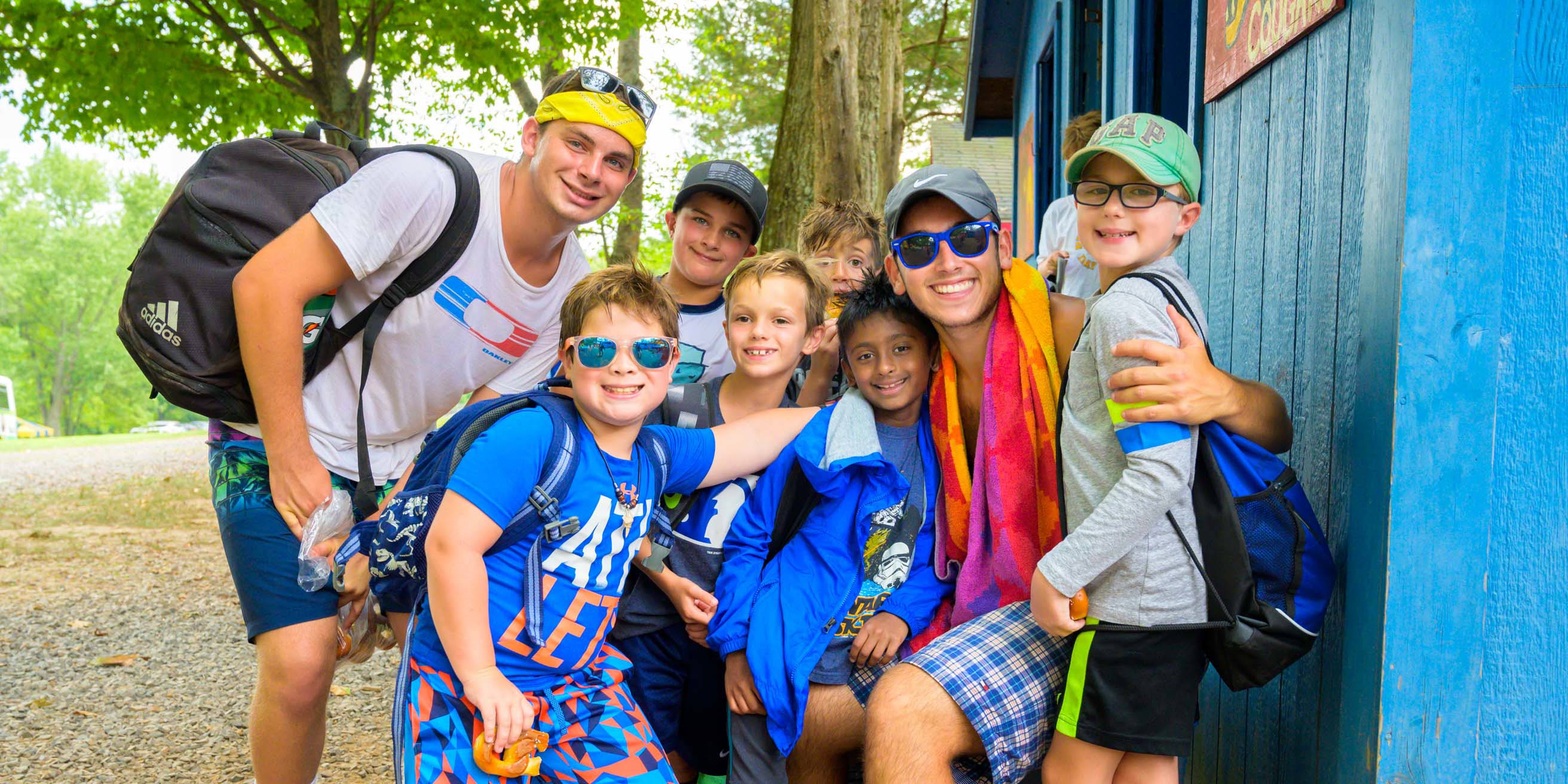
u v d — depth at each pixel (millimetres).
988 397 2303
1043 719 2123
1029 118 8562
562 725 2066
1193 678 1942
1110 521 1852
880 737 2084
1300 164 2236
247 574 2465
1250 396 1914
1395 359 1722
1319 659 2055
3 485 14133
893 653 2381
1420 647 1745
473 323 2570
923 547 2465
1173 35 3842
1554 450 1721
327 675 2527
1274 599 1893
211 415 2447
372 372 2590
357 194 2326
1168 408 1816
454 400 2723
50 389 59969
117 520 9625
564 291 2738
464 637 1950
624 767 2090
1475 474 1723
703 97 18781
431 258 2465
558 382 2221
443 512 1986
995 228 2320
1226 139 2822
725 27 21281
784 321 2518
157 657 4977
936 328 2455
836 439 2373
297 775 2580
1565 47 1682
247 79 11133
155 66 10555
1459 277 1703
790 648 2311
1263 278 2484
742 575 2424
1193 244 3172
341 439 2609
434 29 11281
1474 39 1684
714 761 2705
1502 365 1715
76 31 10242
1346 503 1959
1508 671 1748
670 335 2160
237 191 2363
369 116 10750
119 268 60125
